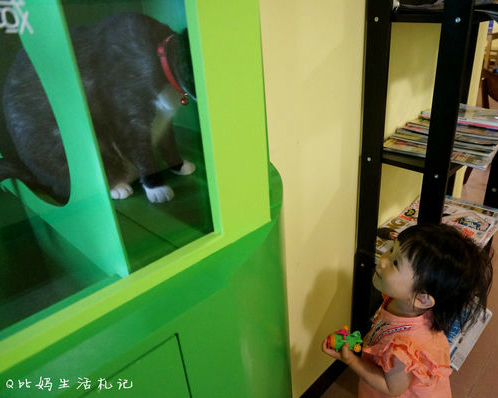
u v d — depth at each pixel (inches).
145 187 21.3
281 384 28.2
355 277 54.2
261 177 22.3
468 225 53.7
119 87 19.8
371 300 54.7
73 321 16.3
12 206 22.2
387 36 37.7
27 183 21.4
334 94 39.3
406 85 48.6
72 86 14.1
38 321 16.0
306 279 46.8
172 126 21.0
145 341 16.2
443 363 33.7
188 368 18.5
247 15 18.1
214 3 16.7
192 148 20.7
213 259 20.5
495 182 59.3
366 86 41.6
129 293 17.8
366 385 40.7
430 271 32.1
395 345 33.8
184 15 17.7
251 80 19.6
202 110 18.5
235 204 21.2
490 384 53.7
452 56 34.2
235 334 20.3
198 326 18.0
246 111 19.9
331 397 55.9
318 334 52.9
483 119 47.8
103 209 16.8
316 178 41.8
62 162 19.6
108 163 20.6
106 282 18.4
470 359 57.4
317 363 54.7
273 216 24.3
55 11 12.9
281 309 25.6
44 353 15.6
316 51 35.6
